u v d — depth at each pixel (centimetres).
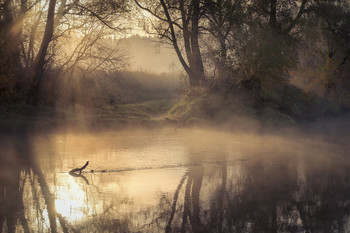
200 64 2458
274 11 2580
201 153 1163
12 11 1944
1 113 1733
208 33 2495
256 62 2195
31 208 595
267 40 2258
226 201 638
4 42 1839
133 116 2120
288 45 2481
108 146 1288
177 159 1048
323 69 2795
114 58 2431
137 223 530
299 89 2741
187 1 2419
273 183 771
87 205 612
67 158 1048
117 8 2208
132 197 661
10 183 758
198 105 2134
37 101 2006
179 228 513
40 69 2019
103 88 2520
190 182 776
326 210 588
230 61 2261
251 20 2373
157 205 614
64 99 2197
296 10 2733
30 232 494
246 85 2228
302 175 850
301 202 633
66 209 591
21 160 1015
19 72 2012
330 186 744
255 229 511
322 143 1473
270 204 622
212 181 785
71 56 2306
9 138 1455
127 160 1023
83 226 516
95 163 976
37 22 2095
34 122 1703
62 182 770
